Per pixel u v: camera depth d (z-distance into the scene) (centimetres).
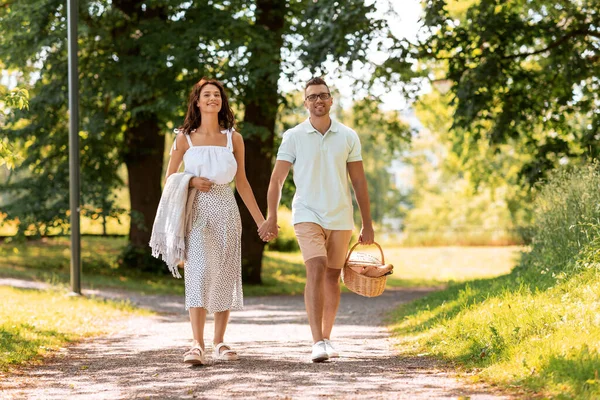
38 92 2159
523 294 805
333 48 1697
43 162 2228
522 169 1831
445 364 653
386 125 2577
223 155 689
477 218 5694
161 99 1995
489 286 1015
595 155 1666
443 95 1931
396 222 7306
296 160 710
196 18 2045
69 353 803
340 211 706
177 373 632
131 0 2191
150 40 2030
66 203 2181
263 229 710
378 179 6241
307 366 655
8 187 2248
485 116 1794
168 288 2006
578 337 579
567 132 1862
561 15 1800
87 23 2052
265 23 2144
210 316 1363
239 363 677
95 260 2409
